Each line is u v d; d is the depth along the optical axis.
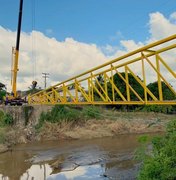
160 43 24.52
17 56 54.31
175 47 23.23
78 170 29.33
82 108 63.34
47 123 51.38
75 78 40.00
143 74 26.72
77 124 55.25
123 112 71.00
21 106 52.09
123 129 57.16
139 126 59.91
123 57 29.22
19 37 54.03
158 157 18.84
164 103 24.73
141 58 26.78
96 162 32.38
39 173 28.84
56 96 53.28
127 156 34.44
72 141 48.12
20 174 28.59
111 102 32.19
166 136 23.55
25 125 51.31
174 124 24.23
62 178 26.81
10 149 40.62
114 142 46.59
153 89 72.62
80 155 36.53
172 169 17.31
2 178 27.36
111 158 33.94
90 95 38.28
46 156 36.31
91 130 54.25
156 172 17.61
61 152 38.75
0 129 45.97
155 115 71.88
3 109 51.06
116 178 25.48
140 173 19.41
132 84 71.19
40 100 55.16
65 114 55.06
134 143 44.59
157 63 25.03
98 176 26.75
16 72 54.44
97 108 65.56
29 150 40.25
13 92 54.38
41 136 48.41
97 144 44.94
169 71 24.00
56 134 49.62
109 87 68.69
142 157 24.22
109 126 56.88
